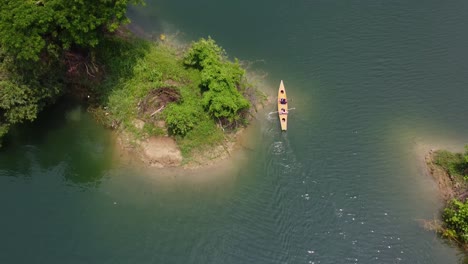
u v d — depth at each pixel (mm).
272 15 46531
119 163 35406
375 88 41375
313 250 31781
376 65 42969
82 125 37344
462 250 31969
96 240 31484
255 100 39250
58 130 37094
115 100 37344
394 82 41812
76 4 31953
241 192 34406
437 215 33719
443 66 43062
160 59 39844
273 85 41094
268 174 35500
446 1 48594
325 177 35500
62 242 31297
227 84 37000
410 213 33812
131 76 38375
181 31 44125
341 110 39781
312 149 37094
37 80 33594
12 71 32500
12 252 30594
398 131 38688
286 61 42938
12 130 36531
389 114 39750
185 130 35500
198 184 34625
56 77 35375
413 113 39938
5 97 31906
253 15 46406
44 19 30922
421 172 36188
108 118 37094
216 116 36125
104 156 35781
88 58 38094
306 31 45375
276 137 37625
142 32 43094
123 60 39000
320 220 33156
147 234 31969
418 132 38719
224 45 43562
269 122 38469
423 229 32938
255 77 41406
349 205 34031
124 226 32281
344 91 41094
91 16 32531
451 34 45594
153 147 35688
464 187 34312
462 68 42938
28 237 31406
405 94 41062
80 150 36156
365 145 37625
